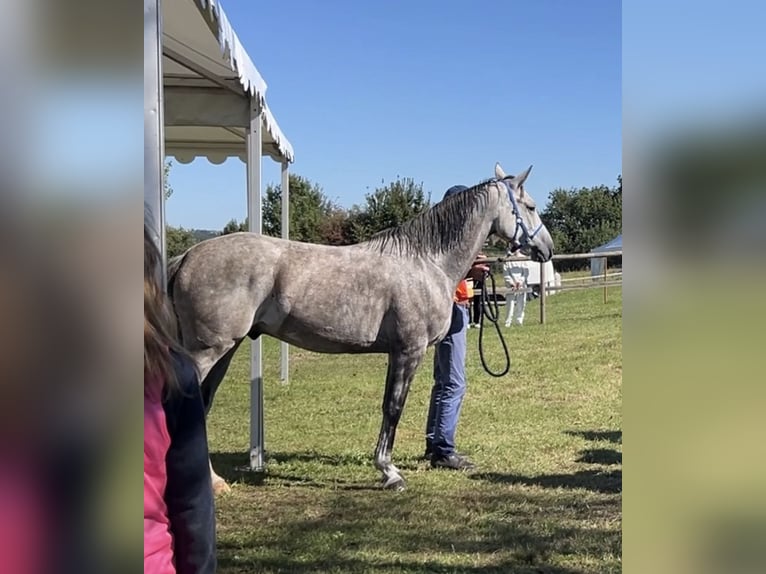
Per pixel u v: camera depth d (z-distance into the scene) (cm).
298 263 386
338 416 624
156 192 206
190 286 371
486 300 528
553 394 699
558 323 1251
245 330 378
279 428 577
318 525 347
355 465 462
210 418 617
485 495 397
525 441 522
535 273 1556
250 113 466
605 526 346
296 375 869
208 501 121
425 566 296
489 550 315
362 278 390
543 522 352
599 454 486
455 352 448
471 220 411
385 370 907
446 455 455
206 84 464
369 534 334
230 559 302
